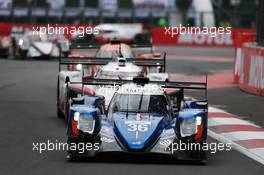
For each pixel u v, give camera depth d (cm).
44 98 6406
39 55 11706
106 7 17900
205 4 17650
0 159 3531
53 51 11825
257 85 6700
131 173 3188
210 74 9456
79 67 5231
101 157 3559
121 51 6053
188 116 3469
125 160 3503
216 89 7375
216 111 5588
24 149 3841
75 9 17662
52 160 3503
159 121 3562
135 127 3491
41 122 4950
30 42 11900
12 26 14288
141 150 3381
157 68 5797
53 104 5994
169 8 17850
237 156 3747
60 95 5138
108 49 6094
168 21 17762
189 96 6662
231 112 5544
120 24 16388
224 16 17712
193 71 9925
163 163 3453
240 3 18250
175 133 3488
